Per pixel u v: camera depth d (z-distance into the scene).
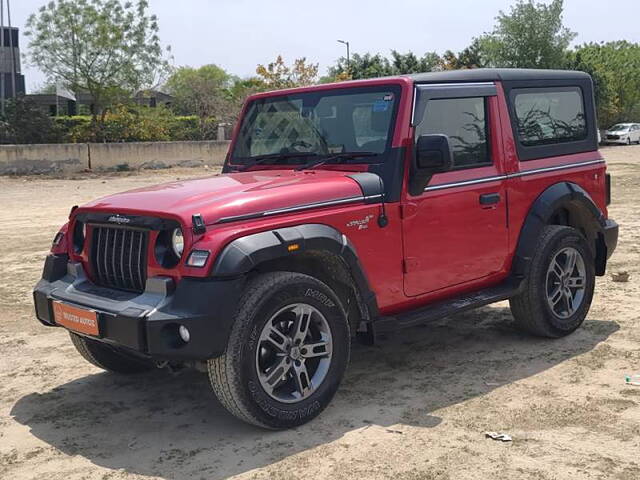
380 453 3.88
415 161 4.71
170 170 25.61
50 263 4.73
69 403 4.81
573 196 5.75
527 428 4.14
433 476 3.61
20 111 27.97
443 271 5.00
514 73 5.57
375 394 4.75
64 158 24.09
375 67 42.97
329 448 3.97
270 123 5.43
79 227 4.64
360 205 4.52
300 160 5.14
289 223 4.16
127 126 30.34
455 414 4.37
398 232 4.68
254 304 3.97
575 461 3.72
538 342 5.73
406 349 5.69
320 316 4.27
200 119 34.91
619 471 3.60
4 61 39.09
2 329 6.60
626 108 52.09
